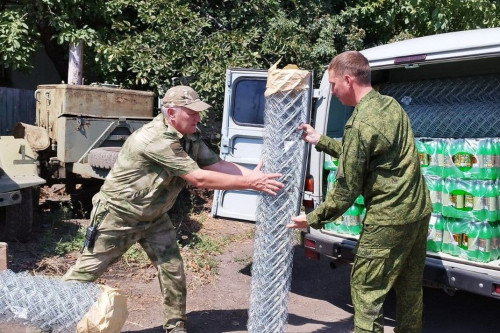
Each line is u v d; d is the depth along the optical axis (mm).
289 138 3473
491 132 4996
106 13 9188
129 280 5375
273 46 9180
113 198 3730
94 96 7258
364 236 3348
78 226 6887
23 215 6074
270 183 3422
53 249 5922
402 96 5691
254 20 9562
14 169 5914
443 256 4305
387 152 3254
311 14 9828
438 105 5395
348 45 9766
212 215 5809
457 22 10484
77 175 7547
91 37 8750
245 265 6094
